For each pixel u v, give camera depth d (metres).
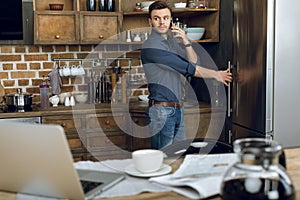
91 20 4.01
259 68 3.24
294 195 1.17
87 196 1.36
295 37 3.18
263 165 1.17
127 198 1.36
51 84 4.09
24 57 4.13
